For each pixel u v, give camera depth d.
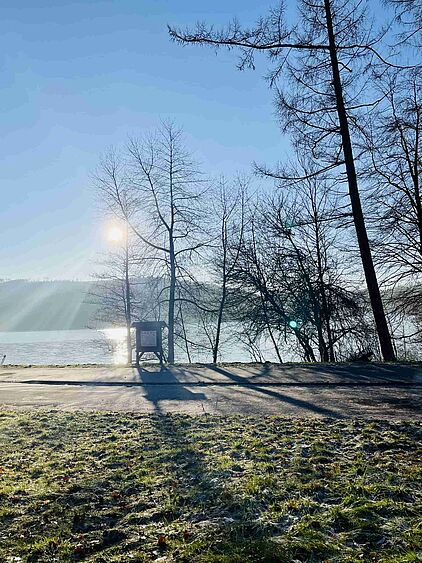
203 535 3.76
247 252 27.23
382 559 3.28
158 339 17.72
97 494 4.74
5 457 6.11
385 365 13.73
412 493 4.30
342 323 21.91
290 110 15.92
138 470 5.37
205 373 13.97
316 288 22.80
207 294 27.55
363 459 5.32
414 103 15.81
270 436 6.46
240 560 3.36
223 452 5.88
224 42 14.88
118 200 26.55
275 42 15.06
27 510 4.43
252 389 10.95
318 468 5.07
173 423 7.59
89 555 3.63
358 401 8.93
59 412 8.95
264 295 25.47
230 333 28.97
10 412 9.09
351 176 15.63
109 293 30.70
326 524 3.82
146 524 4.07
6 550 3.72
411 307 20.80
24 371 16.31
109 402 10.05
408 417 7.37
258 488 4.55
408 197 19.11
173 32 14.71
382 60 14.73
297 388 10.82
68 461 5.86
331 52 15.40
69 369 16.67
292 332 24.70
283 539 3.60
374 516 3.88
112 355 37.53
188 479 5.01
